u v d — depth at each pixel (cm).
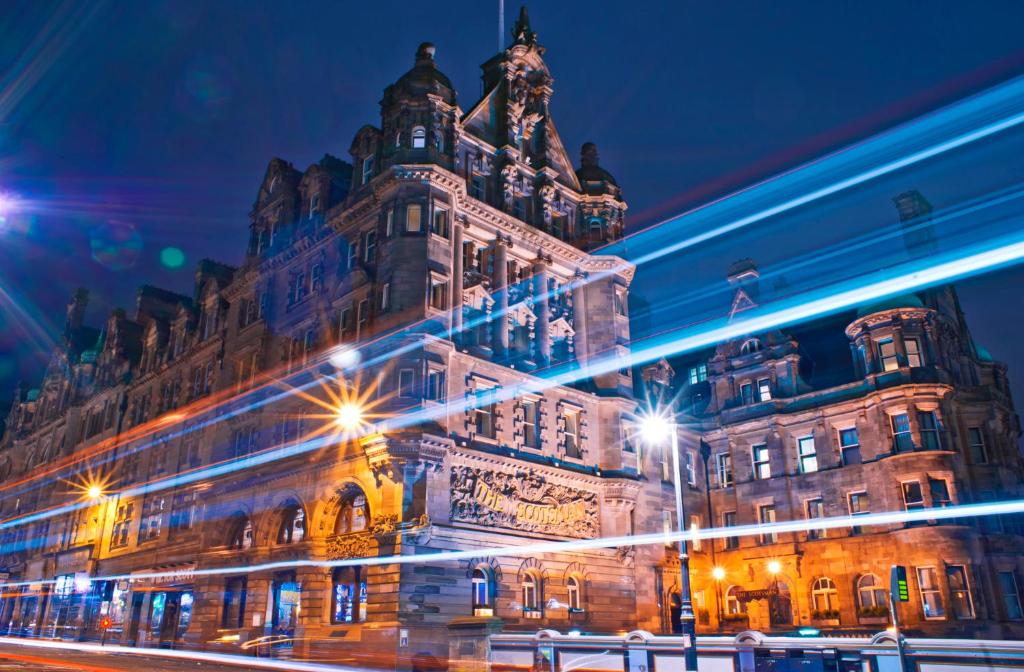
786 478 5297
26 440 8975
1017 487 4919
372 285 4462
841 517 4897
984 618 4219
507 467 4300
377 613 3688
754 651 2295
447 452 3975
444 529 3838
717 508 5638
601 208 5625
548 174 5384
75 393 8188
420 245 4328
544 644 2827
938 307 5147
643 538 4878
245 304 5672
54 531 7694
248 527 4928
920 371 4766
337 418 4325
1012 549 4531
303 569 4166
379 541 3784
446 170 4509
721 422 5762
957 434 4784
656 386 5862
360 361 4269
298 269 5281
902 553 4544
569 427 4856
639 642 2586
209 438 5588
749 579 5253
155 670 2855
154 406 6706
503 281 4769
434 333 4175
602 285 5378
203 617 4828
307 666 3547
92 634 6475
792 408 5412
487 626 2800
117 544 6612
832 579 4881
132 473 6725
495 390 4438
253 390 5206
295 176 5747
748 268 6044
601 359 5188
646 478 5069
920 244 5312
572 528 4550
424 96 4731
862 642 2112
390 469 3866
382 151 4800
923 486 4584
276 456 4700
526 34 5588
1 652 3862
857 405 5038
